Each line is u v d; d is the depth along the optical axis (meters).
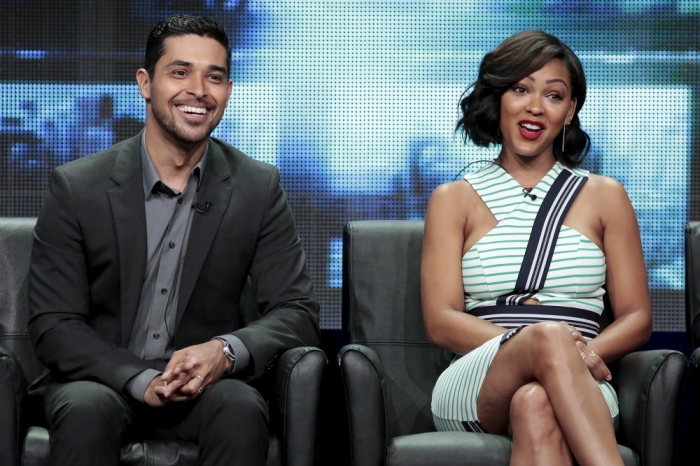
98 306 6.45
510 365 5.80
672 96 8.63
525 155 7.09
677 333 8.62
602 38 8.64
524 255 6.85
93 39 8.63
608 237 6.98
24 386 5.92
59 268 6.37
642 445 5.97
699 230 7.43
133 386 5.93
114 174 6.52
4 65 8.60
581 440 5.34
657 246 8.65
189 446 5.96
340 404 8.66
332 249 8.74
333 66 8.70
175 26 6.50
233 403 5.73
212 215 6.55
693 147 8.62
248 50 8.69
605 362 6.50
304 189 8.73
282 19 8.70
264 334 6.29
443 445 5.85
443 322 6.66
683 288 8.63
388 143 8.73
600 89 8.64
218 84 6.55
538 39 7.03
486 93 7.23
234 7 8.67
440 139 8.71
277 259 6.74
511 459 5.55
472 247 6.98
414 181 8.73
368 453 6.05
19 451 5.79
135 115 8.67
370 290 7.48
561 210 6.97
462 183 7.22
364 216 8.74
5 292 7.12
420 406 7.23
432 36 8.69
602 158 8.64
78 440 5.49
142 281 6.40
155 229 6.51
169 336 6.49
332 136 8.72
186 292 6.42
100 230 6.39
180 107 6.43
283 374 6.07
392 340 7.39
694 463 6.85
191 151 6.59
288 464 5.95
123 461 5.80
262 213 6.72
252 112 8.70
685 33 8.61
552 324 5.61
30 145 8.62
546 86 6.97
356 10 8.69
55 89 8.63
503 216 7.01
